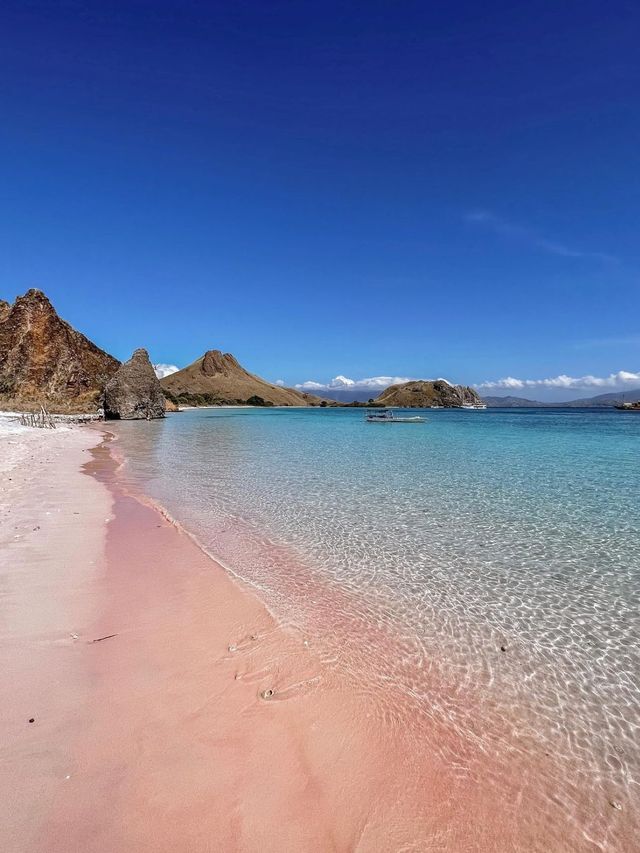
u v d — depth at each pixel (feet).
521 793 12.37
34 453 81.66
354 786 12.10
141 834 10.08
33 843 9.62
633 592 25.71
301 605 23.56
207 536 35.14
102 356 332.60
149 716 14.07
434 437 140.15
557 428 199.31
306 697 15.83
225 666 17.35
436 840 10.77
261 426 208.54
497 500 47.85
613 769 13.39
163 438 131.64
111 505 43.37
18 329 286.46
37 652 17.46
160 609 21.93
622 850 10.85
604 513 42.57
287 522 39.50
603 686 17.37
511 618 22.65
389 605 23.86
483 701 16.31
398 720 15.02
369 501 47.42
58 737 12.86
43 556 28.17
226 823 10.56
